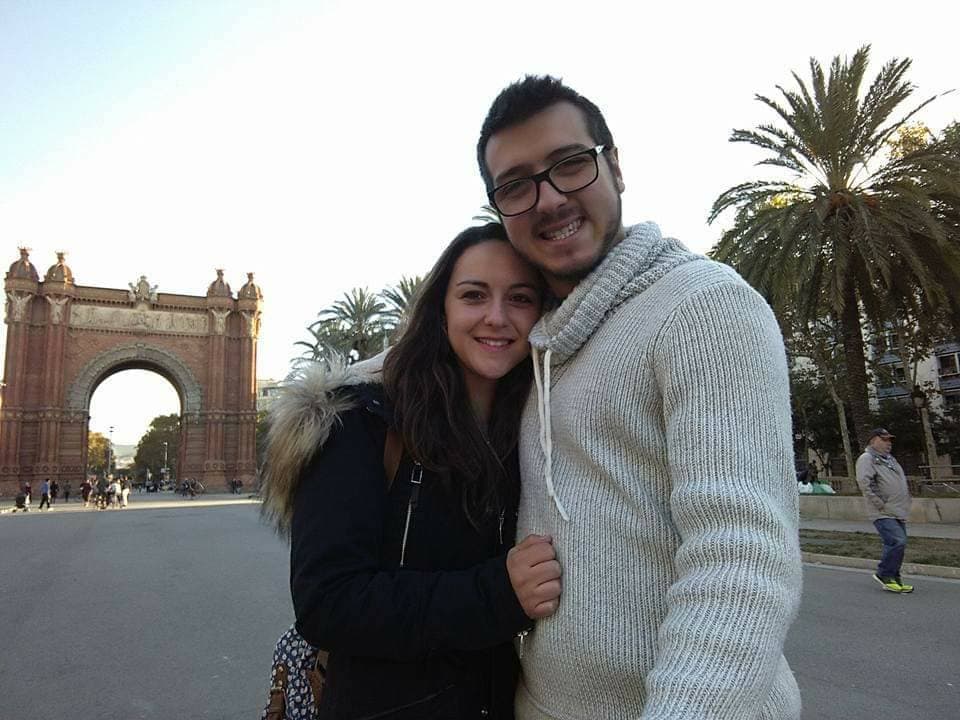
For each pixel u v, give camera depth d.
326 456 1.51
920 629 6.31
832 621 6.71
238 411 57.97
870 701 4.46
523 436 1.58
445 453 1.54
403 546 1.52
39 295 53.50
